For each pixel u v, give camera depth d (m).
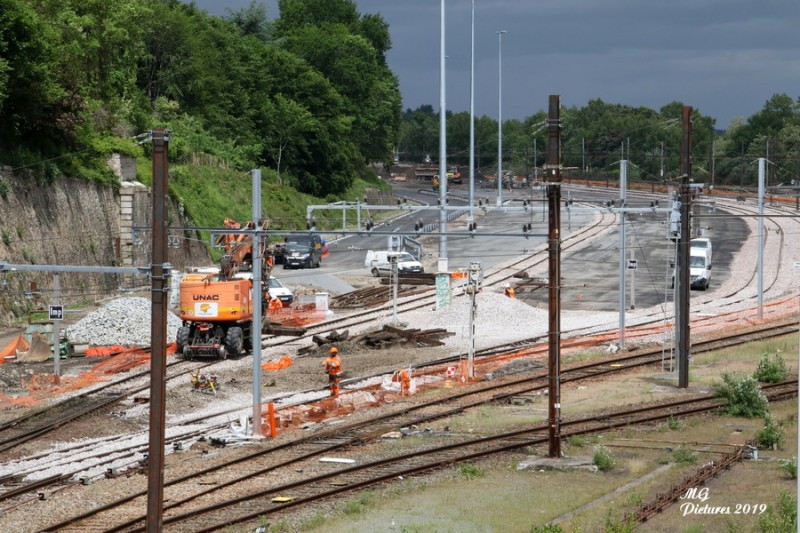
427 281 118.38
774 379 66.62
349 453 49.28
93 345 78.62
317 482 43.59
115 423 55.34
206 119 180.62
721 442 51.31
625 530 35.00
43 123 102.25
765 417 51.94
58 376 65.25
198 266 133.50
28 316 87.81
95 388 63.94
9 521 37.78
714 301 107.19
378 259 126.50
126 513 38.69
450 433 53.66
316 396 63.25
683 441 51.66
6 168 92.25
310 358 78.06
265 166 194.25
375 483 43.56
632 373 71.81
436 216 182.12
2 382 64.06
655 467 46.75
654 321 94.38
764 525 34.59
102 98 132.62
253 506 39.81
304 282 119.62
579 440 51.31
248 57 199.50
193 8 199.00
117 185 114.69
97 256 108.06
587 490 42.69
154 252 34.00
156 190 33.84
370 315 98.25
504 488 43.16
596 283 118.50
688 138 64.31
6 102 95.50
